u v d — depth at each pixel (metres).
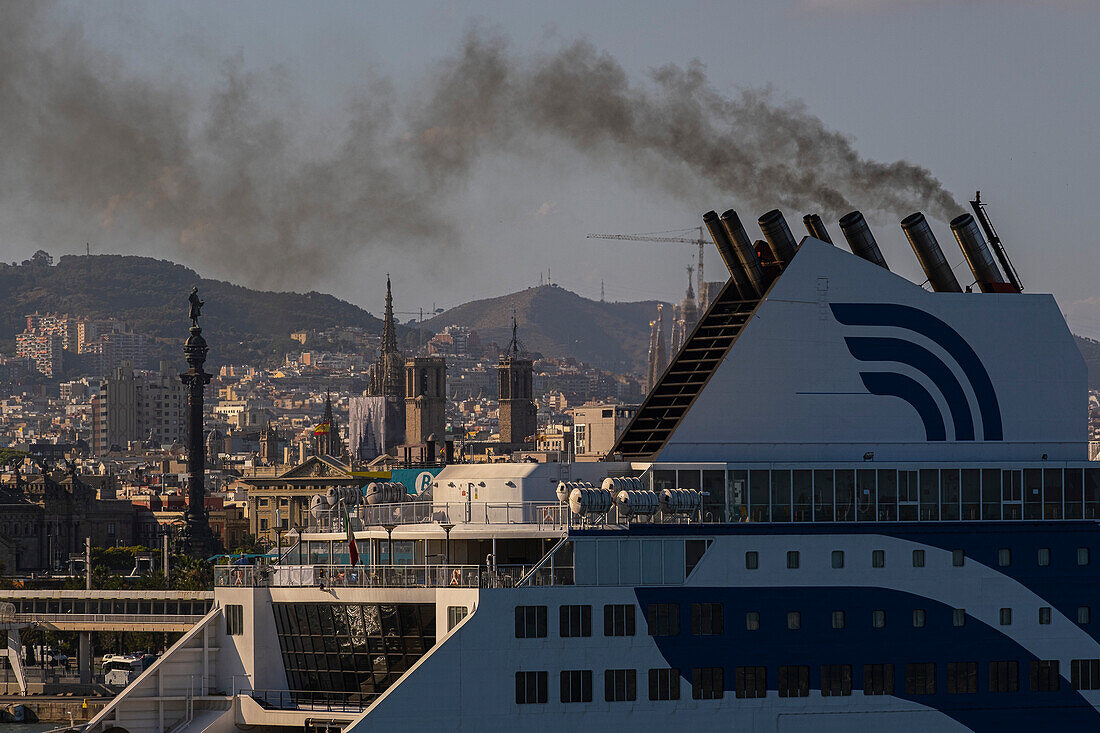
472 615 196.25
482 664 196.25
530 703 197.00
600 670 198.75
